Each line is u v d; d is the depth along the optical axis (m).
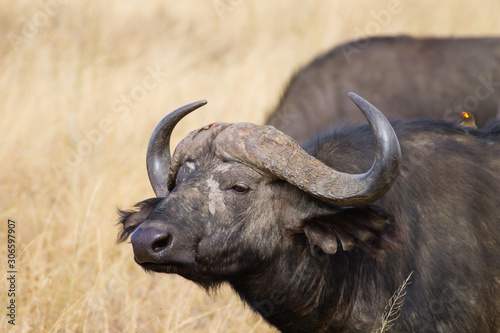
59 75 36.41
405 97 26.75
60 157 29.70
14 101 33.09
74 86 35.28
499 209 15.46
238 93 35.34
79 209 24.52
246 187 13.98
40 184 27.92
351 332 15.34
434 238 14.94
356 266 15.05
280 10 49.06
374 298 14.93
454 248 14.91
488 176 15.74
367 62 27.66
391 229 13.93
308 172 13.55
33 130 31.50
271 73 36.84
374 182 12.89
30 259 21.27
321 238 13.97
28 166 29.41
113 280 20.67
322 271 15.07
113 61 40.91
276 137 13.77
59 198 26.25
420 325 14.68
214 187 13.92
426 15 52.06
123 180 27.45
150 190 27.34
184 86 35.75
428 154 15.77
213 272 14.13
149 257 13.09
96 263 21.72
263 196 14.13
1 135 30.78
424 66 27.47
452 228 15.04
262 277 14.84
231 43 45.66
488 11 53.09
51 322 18.92
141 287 21.19
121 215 15.57
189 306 19.92
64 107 33.44
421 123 16.70
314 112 26.22
